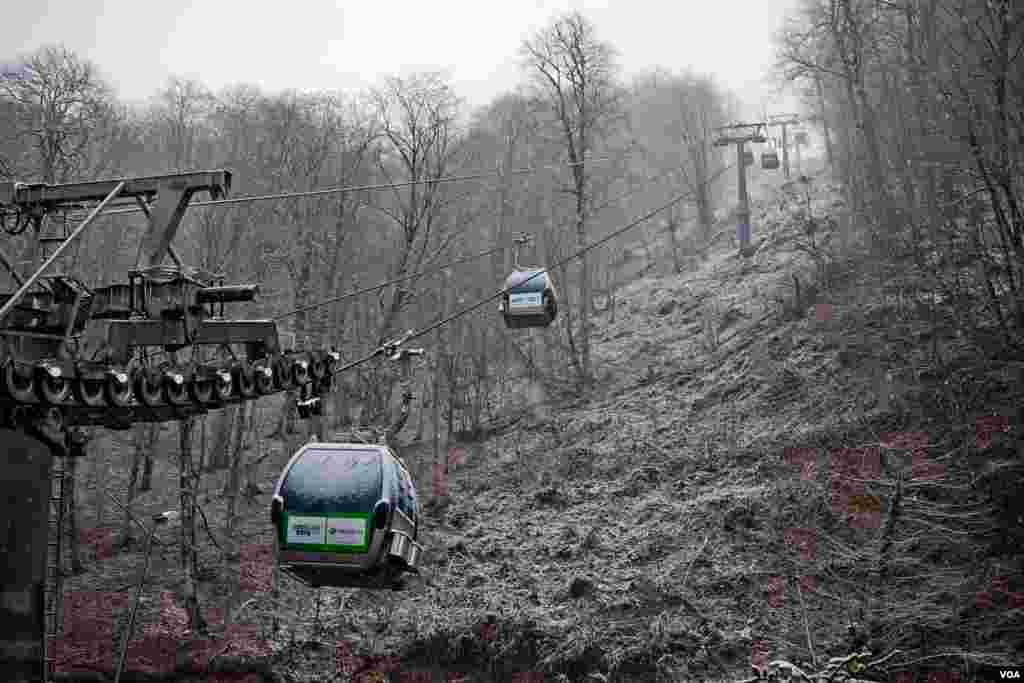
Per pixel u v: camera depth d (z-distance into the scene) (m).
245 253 38.84
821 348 35.16
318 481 14.55
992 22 27.70
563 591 27.91
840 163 48.16
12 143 32.72
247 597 29.86
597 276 61.00
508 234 49.09
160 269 15.42
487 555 31.14
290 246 38.91
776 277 45.62
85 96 34.75
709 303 48.00
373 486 14.48
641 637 25.03
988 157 27.70
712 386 37.72
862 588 23.39
